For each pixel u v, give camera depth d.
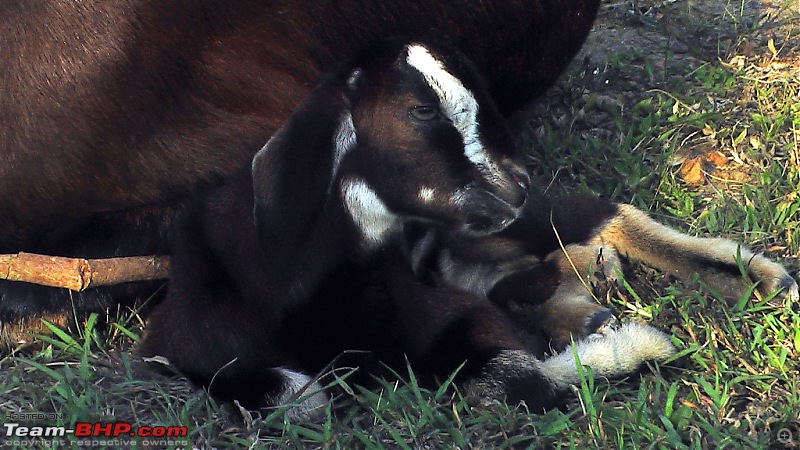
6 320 7.58
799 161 8.70
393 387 6.71
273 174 6.51
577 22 8.25
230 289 6.90
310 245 6.79
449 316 6.81
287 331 6.89
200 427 6.44
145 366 6.98
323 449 6.25
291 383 6.71
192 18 7.07
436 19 7.56
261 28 7.23
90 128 7.06
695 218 8.37
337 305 6.91
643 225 7.77
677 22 11.12
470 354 6.67
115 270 7.34
